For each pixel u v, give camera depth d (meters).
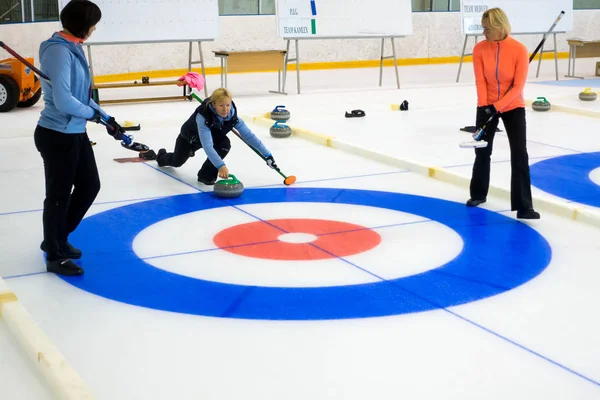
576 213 5.20
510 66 5.03
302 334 3.34
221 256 4.41
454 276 4.08
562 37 19.44
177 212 5.38
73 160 3.93
